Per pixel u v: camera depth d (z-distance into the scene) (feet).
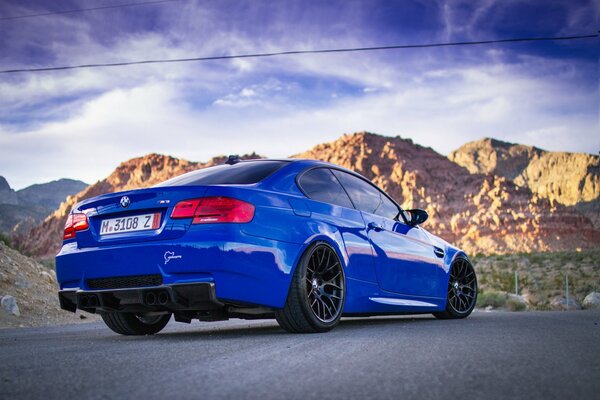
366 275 15.87
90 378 7.26
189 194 12.79
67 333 17.22
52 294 29.58
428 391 6.21
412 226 19.17
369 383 6.66
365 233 16.20
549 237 652.89
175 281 12.35
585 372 7.32
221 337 13.38
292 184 14.66
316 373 7.36
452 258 20.27
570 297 63.77
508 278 93.40
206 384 6.64
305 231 13.96
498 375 7.11
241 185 13.64
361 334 12.91
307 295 13.64
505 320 17.83
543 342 10.57
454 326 15.06
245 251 12.50
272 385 6.56
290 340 11.81
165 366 8.16
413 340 11.18
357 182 17.47
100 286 13.44
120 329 15.88
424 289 18.54
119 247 13.01
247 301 12.59
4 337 15.47
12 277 28.53
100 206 13.85
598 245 647.97
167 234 12.69
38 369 8.17
